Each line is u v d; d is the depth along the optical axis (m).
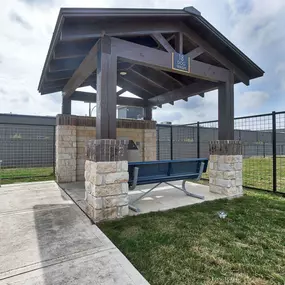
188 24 3.54
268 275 1.59
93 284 1.49
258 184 5.40
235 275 1.59
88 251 1.94
